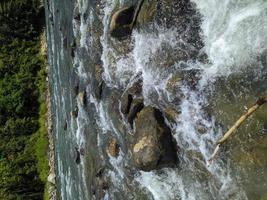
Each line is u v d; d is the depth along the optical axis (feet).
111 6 43.21
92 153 47.67
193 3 33.19
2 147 76.79
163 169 35.70
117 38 40.81
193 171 33.50
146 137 35.50
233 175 30.71
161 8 35.60
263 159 29.12
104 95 44.45
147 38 37.50
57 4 59.16
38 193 73.92
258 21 29.09
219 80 31.63
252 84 29.73
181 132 34.14
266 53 28.94
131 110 38.42
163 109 35.65
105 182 44.60
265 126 29.01
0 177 75.15
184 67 34.01
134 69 39.42
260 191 29.35
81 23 49.06
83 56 49.06
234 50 30.55
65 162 59.52
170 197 35.96
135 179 39.91
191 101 33.42
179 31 34.35
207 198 32.78
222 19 31.17
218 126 31.60
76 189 54.29
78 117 51.47
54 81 66.90
